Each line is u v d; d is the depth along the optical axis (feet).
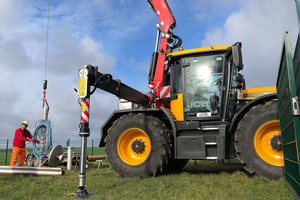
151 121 17.08
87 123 12.94
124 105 23.62
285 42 9.38
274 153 14.17
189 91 17.80
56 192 13.05
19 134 25.46
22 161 25.91
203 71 17.70
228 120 16.81
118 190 12.81
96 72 13.93
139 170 16.74
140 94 20.31
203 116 17.20
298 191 9.39
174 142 16.67
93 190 13.12
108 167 26.48
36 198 11.92
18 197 12.07
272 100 14.79
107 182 15.02
